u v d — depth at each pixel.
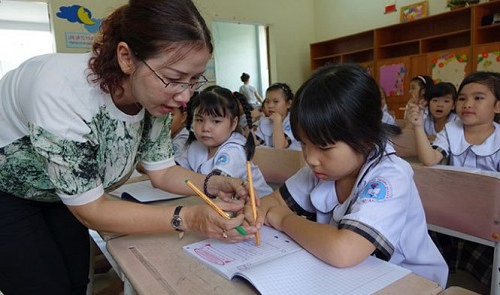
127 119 0.78
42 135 0.64
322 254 0.61
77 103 0.67
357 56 6.13
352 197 0.75
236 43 6.56
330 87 0.68
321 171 0.72
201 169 1.47
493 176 0.81
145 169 0.99
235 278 0.57
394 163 0.74
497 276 0.83
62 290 0.85
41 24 7.75
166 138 0.96
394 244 0.65
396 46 5.58
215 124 1.45
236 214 0.74
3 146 0.76
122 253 0.69
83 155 0.68
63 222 0.96
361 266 0.59
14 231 0.80
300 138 0.72
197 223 0.69
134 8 0.62
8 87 0.73
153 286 0.56
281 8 6.55
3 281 0.82
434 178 0.91
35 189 0.80
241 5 6.12
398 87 5.28
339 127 0.67
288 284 0.53
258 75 6.86
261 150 1.42
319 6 6.78
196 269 0.61
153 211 0.70
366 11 5.99
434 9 5.12
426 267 0.81
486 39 4.53
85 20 4.71
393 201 0.67
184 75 0.63
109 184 0.87
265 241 0.72
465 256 1.15
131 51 0.62
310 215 0.91
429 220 0.94
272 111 2.61
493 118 1.64
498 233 0.80
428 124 2.39
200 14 0.66
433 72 4.84
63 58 0.70
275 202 0.90
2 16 6.94
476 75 1.63
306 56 6.91
